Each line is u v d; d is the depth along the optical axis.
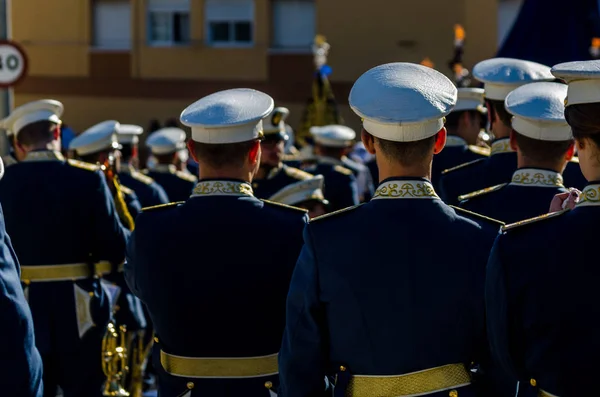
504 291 4.26
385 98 4.75
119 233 9.09
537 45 13.02
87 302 8.85
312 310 4.78
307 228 4.88
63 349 8.82
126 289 10.26
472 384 4.74
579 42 12.86
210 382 5.96
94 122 35.62
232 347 5.96
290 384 4.82
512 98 6.54
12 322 4.77
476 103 9.21
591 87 4.14
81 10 35.31
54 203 8.80
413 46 33.66
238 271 5.93
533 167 6.45
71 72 35.59
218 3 34.88
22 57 16.48
